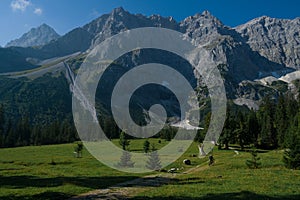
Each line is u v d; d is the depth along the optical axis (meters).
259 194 29.31
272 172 43.09
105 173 52.28
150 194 31.53
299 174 40.97
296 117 106.69
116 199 30.47
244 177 39.72
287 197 28.03
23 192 33.94
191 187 34.44
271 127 117.69
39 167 61.44
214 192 30.95
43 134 157.12
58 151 100.62
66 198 31.83
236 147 109.56
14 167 60.19
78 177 47.03
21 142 153.75
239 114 132.62
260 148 111.56
